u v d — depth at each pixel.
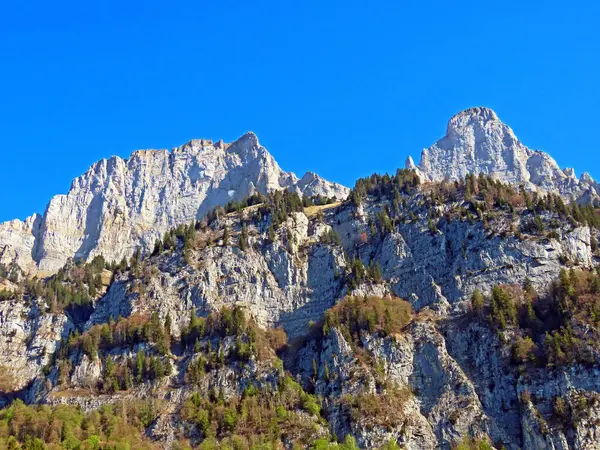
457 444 199.50
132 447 196.62
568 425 191.50
